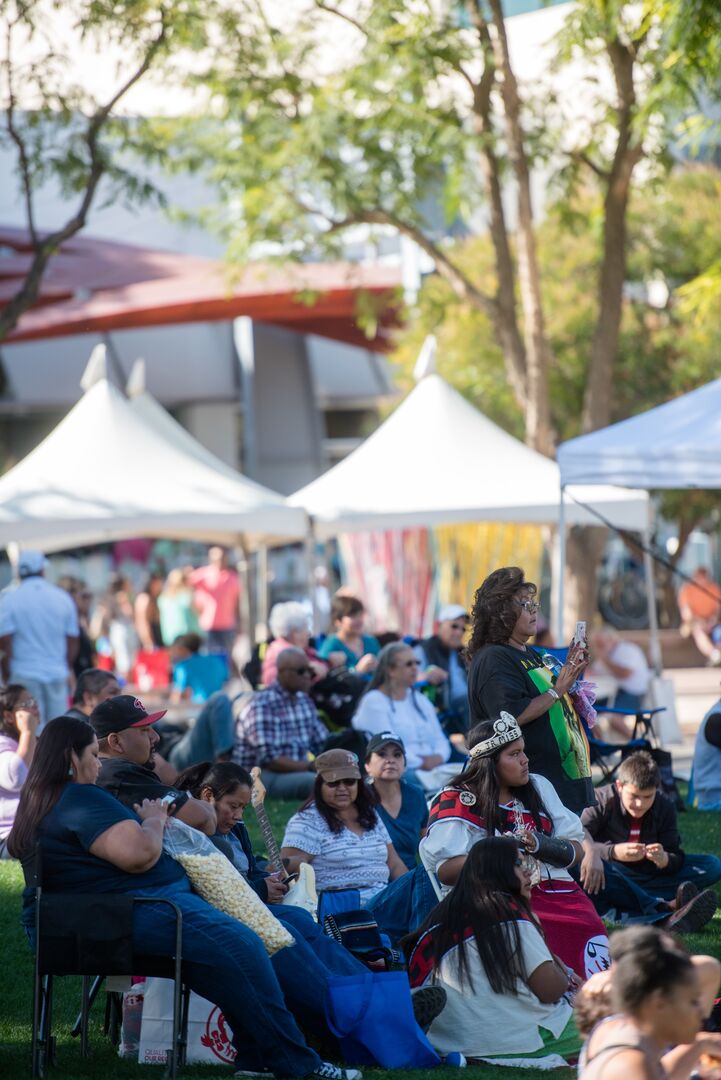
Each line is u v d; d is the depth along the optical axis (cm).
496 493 2236
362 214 3033
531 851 911
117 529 2105
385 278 4591
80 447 2233
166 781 1302
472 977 852
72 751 841
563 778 989
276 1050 819
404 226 3041
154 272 5019
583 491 2256
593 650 2566
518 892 865
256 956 823
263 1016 819
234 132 2992
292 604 1988
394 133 2911
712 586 3822
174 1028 816
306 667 1759
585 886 991
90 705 1477
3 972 1093
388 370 6794
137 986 905
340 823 1112
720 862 1234
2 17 2578
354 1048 856
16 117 2980
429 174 3033
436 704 1922
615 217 2925
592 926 926
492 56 2814
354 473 2300
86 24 2623
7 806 1437
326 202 3077
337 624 2069
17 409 6669
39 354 6569
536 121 3052
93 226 5538
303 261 3148
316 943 918
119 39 2666
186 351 6588
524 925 852
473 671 999
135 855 819
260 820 1051
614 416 4234
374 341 5544
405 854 1248
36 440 6769
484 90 2914
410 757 1634
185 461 2273
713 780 1656
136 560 5338
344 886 1104
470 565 3073
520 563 3059
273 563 5219
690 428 1616
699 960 590
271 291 4669
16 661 2003
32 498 2106
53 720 851
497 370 4281
